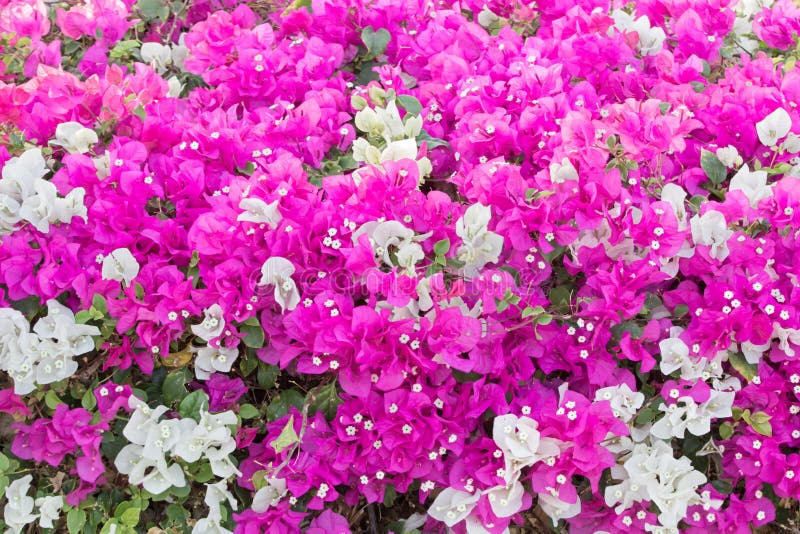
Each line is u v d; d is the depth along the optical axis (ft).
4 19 4.78
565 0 4.94
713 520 3.78
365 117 4.19
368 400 3.72
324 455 3.74
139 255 3.89
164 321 3.74
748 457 3.84
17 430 3.84
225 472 3.74
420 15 4.91
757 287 3.76
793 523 3.93
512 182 3.88
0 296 3.83
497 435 3.62
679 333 3.84
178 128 4.21
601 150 3.96
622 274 3.78
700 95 4.37
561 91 4.34
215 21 4.81
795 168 4.19
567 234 3.82
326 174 4.21
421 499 3.78
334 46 4.65
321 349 3.64
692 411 3.74
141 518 3.91
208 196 4.03
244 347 3.93
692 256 3.91
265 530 3.74
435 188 4.33
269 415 3.88
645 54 4.78
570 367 3.84
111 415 3.74
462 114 4.30
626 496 3.74
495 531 3.67
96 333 3.78
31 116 4.17
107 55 4.92
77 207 3.86
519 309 3.79
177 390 3.83
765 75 4.54
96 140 4.15
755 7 5.16
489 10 5.00
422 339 3.68
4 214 3.87
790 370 3.84
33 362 3.76
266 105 4.58
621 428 3.63
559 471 3.66
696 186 4.20
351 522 3.92
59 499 3.77
